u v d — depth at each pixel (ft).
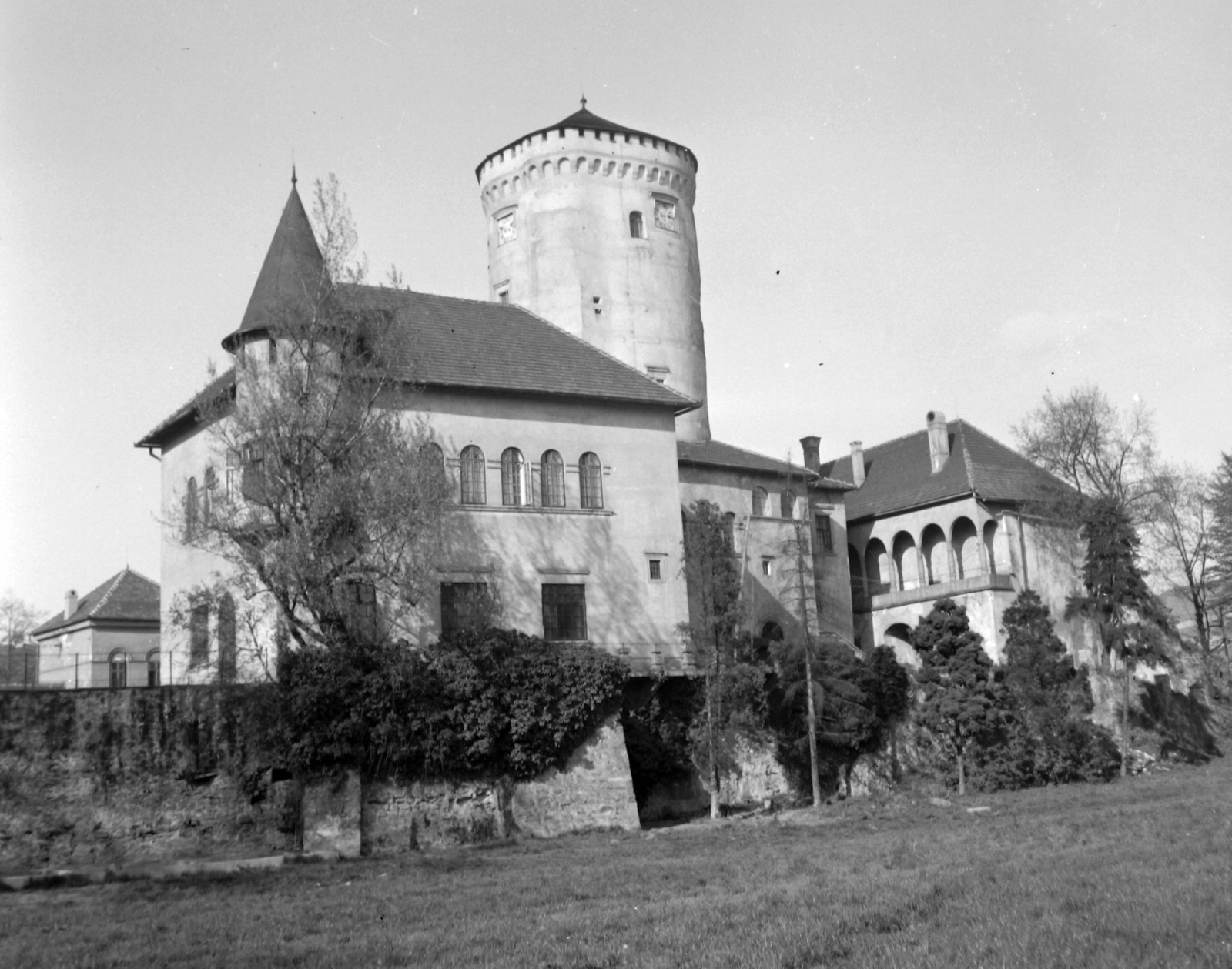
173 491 151.12
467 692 118.42
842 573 197.16
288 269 136.15
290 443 116.88
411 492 117.39
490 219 206.18
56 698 104.17
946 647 164.04
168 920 69.51
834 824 121.08
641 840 113.09
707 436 201.67
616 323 195.31
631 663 140.67
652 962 49.52
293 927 64.69
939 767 164.76
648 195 202.90
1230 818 96.43
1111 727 188.03
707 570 145.59
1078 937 48.88
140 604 213.46
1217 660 239.71
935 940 50.72
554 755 123.85
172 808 106.83
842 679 156.97
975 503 194.90
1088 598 190.29
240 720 111.04
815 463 212.43
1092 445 215.31
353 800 110.73
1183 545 245.04
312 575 113.60
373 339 123.65
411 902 72.95
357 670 112.47
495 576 134.92
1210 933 49.24
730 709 142.31
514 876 86.07
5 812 100.42
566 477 143.54
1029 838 93.25
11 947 61.21
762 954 49.34
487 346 148.56
